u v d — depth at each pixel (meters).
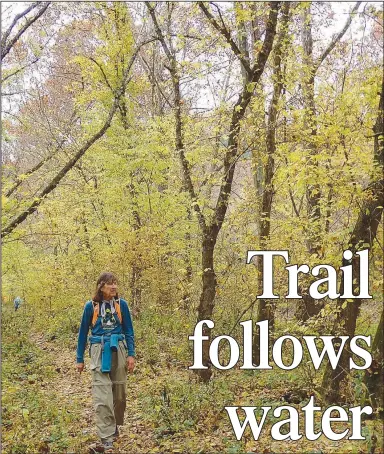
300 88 9.85
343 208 7.44
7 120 10.84
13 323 15.98
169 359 10.70
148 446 6.13
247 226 11.27
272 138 9.80
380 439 5.48
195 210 9.07
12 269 13.41
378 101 7.08
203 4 8.06
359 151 6.92
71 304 15.68
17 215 8.19
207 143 11.27
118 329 6.50
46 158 9.85
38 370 10.13
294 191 9.92
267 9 8.44
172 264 14.52
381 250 6.80
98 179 15.41
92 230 14.84
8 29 8.57
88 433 6.64
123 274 14.65
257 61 8.59
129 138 14.44
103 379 6.25
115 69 14.50
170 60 9.19
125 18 13.87
